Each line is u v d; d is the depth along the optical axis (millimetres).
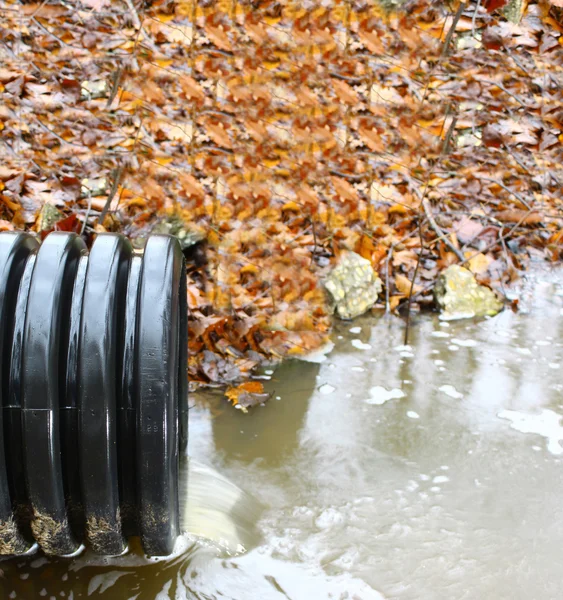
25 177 4566
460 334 4301
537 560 3693
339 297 4340
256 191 4605
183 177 4602
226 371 4109
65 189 4520
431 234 4570
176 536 3674
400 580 3656
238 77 4953
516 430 3977
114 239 3656
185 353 3850
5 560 3672
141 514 3615
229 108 4844
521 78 4875
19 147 4672
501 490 3832
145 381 3578
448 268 4426
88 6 5348
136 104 4836
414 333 4297
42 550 3682
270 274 4363
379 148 4770
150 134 4758
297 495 3809
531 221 4637
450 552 3705
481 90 4855
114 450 3590
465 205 4668
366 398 4062
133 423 3604
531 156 4773
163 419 3582
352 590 3639
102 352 3570
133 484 3623
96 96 4941
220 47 5059
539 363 4195
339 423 3988
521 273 4523
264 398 4047
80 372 3568
